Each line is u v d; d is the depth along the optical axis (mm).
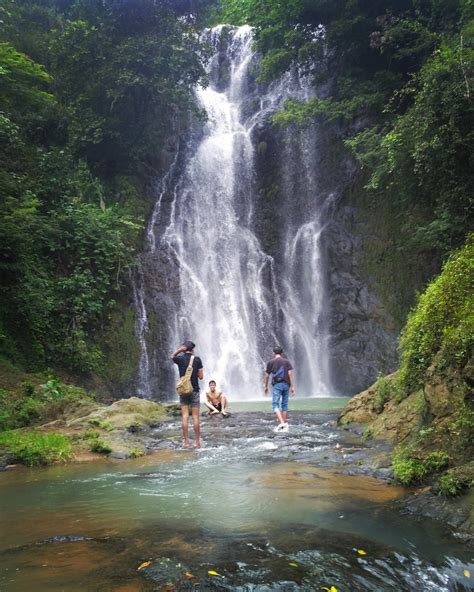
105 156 22172
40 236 15992
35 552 3674
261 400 18406
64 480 6211
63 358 15289
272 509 4621
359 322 21281
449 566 3441
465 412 5383
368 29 21859
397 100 21141
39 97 16562
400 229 20625
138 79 20484
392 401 8414
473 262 6426
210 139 26469
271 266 24062
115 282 18266
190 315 20969
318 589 3084
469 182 13812
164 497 5164
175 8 30172
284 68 24266
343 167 23969
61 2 26094
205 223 23984
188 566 3350
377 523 4219
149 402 12211
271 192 25500
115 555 3568
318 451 7336
